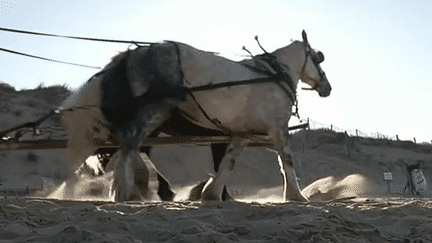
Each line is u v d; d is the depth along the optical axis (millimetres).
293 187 8352
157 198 8562
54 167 25047
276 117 8414
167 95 7801
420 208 6480
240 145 8445
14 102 32656
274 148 8922
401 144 56250
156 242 4469
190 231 4602
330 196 10914
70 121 8266
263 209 5773
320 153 44188
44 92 36125
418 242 4520
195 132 8406
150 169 8766
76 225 4809
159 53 8039
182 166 30328
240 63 8672
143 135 7617
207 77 8055
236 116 8195
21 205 6105
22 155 25312
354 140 50656
